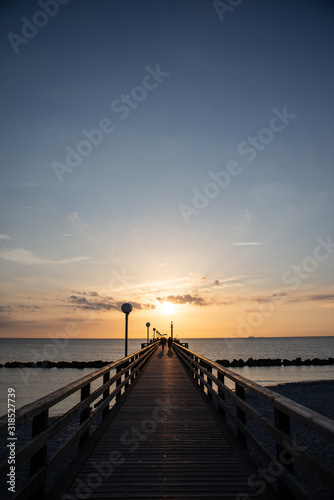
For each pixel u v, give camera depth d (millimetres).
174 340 31000
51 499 3160
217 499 3188
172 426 5684
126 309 12297
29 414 2607
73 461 4074
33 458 2996
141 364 13906
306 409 2512
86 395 4691
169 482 3547
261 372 35781
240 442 4754
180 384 10164
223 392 6199
